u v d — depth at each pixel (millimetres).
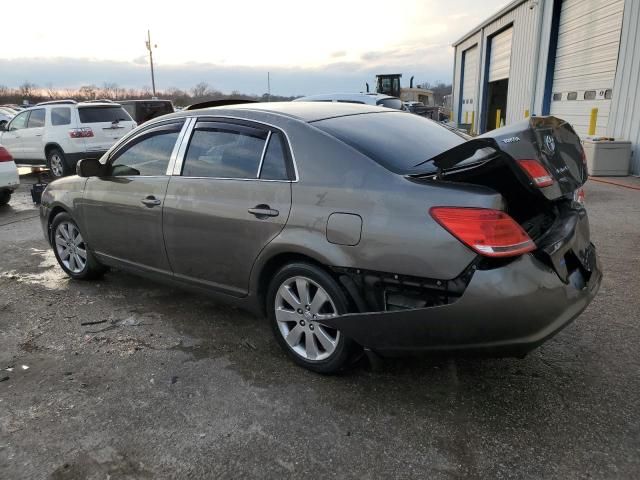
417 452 2467
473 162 2922
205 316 4070
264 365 3303
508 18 18359
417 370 3184
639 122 9961
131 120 12508
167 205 3730
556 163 2920
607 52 11219
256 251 3223
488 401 2846
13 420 2807
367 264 2719
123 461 2469
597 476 2270
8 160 8711
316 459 2443
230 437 2615
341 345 2979
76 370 3307
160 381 3146
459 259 2457
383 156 2900
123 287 4746
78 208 4555
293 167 3094
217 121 3598
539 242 2703
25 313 4223
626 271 4707
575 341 3455
